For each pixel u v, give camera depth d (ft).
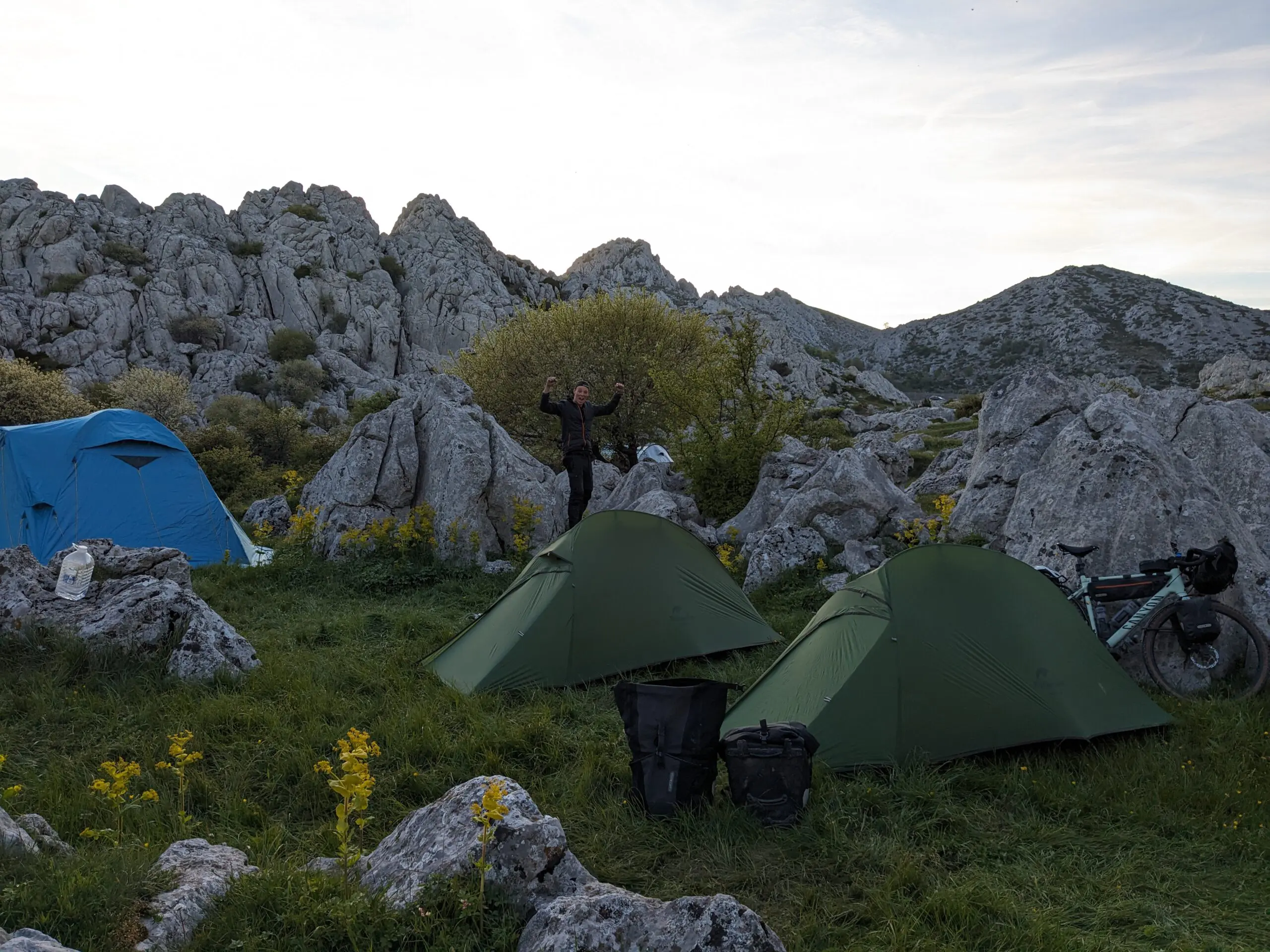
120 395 239.91
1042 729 20.17
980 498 39.55
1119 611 26.48
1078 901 13.94
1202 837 16.25
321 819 17.15
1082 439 32.24
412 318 412.57
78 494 45.55
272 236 418.72
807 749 17.20
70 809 16.03
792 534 41.04
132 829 15.61
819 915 13.62
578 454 46.73
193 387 322.75
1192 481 29.78
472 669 26.50
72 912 10.65
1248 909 13.83
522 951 10.94
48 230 351.05
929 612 21.25
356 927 11.03
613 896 11.28
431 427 49.03
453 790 14.02
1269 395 162.81
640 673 27.35
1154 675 24.56
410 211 499.92
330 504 47.19
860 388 363.15
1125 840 16.17
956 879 14.55
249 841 15.37
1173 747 20.29
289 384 322.75
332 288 393.70
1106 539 29.22
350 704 23.56
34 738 20.67
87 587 27.76
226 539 48.42
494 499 46.93
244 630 32.76
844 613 22.20
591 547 28.58
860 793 17.99
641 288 98.37
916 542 40.42
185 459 49.37
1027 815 17.39
